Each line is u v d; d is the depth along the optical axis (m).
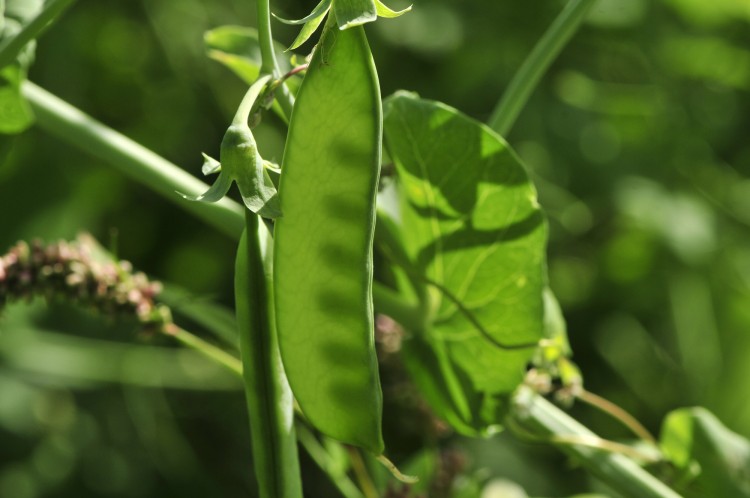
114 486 1.20
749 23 1.22
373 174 0.50
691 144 1.24
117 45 1.33
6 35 0.60
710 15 1.22
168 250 1.28
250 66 0.62
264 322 0.51
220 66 1.28
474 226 0.58
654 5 1.21
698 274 1.20
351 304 0.51
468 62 1.22
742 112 1.26
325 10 0.49
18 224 1.17
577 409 1.20
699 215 1.20
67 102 1.26
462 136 0.57
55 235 1.19
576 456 0.60
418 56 1.22
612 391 1.22
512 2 1.21
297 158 0.50
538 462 1.15
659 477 0.62
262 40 0.51
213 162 0.50
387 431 1.02
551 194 1.20
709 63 1.24
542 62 0.60
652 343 1.23
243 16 1.27
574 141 1.21
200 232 1.28
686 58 1.24
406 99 0.57
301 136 0.50
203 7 1.28
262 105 0.51
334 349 0.51
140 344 1.16
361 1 0.49
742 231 1.23
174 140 1.29
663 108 1.24
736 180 1.24
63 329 1.17
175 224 1.28
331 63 0.50
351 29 0.50
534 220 0.58
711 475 0.62
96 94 1.30
